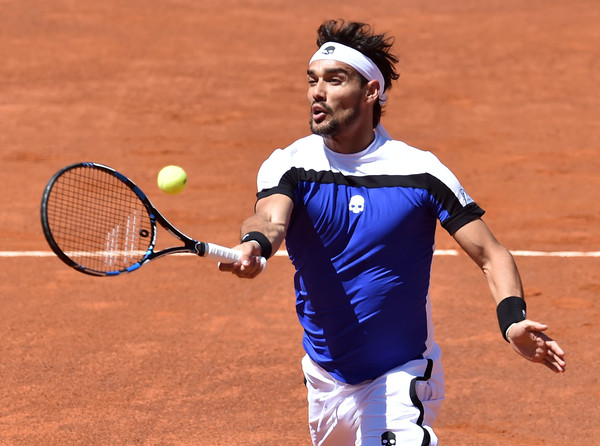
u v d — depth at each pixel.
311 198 14.08
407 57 75.50
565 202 46.22
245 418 22.81
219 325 29.64
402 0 95.69
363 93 14.11
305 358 15.28
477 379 25.31
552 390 24.55
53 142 56.03
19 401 23.80
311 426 15.78
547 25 84.69
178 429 22.14
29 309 31.12
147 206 14.28
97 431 22.00
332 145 14.30
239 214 44.09
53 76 69.25
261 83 68.94
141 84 67.94
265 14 89.00
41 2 88.62
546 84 68.94
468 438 21.69
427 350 14.76
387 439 14.09
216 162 53.03
